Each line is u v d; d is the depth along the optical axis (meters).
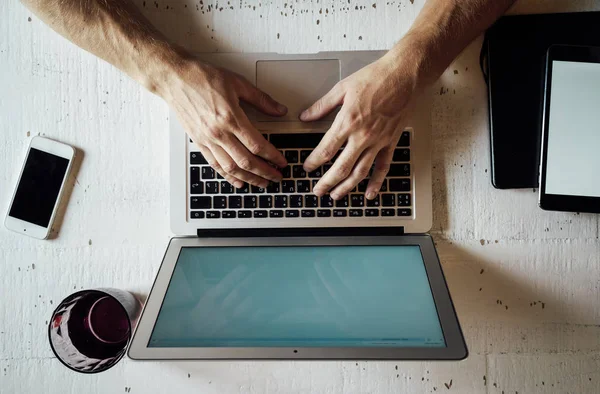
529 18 0.66
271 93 0.64
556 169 0.61
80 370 0.58
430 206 0.63
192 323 0.54
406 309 0.55
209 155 0.62
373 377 0.67
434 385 0.66
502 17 0.66
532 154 0.65
